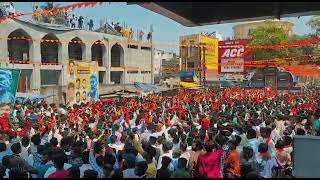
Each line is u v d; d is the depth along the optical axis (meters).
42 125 11.98
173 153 7.98
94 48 45.06
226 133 9.96
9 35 33.94
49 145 8.24
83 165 7.34
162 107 20.92
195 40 60.44
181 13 4.16
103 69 44.44
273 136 10.55
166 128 11.90
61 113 15.75
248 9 4.02
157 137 9.42
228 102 24.02
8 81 17.25
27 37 34.72
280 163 7.79
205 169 7.37
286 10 4.02
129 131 11.12
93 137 9.91
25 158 8.04
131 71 48.84
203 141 8.81
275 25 53.03
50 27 37.22
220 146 8.05
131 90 39.81
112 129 11.95
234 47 56.66
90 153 7.55
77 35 40.50
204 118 13.57
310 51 48.25
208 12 4.13
